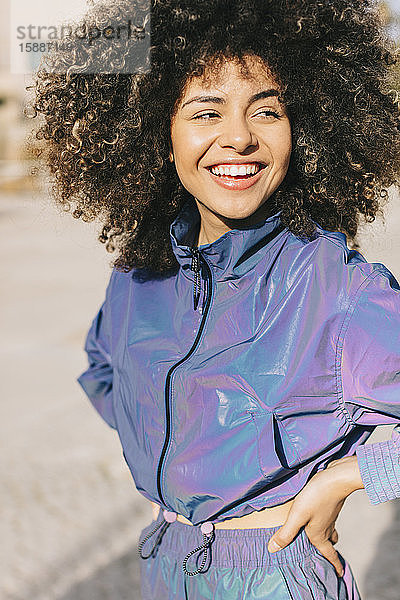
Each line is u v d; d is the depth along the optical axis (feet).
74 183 7.28
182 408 6.40
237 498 6.24
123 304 7.42
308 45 6.31
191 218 6.95
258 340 6.12
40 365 23.43
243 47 5.96
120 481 15.39
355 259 6.01
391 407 5.83
